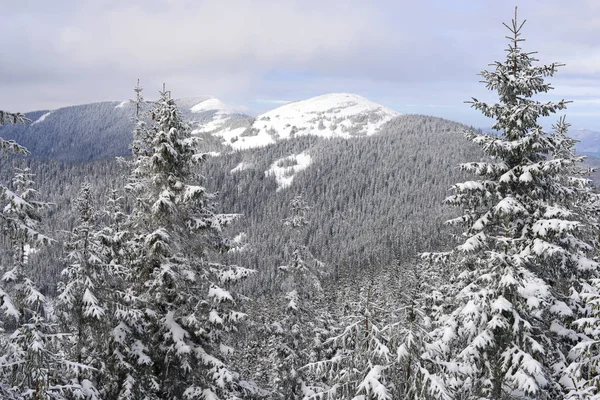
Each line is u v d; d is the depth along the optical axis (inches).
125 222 619.2
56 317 517.7
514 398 450.0
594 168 692.7
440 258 556.7
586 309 499.5
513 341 458.3
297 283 1022.4
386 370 403.2
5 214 361.1
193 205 595.2
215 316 554.9
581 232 501.0
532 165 487.5
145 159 575.8
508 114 513.0
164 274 560.4
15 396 337.4
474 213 543.2
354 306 1512.1
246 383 635.5
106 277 551.5
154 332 579.2
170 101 585.3
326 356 1119.6
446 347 480.4
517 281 440.5
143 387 540.1
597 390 385.7
